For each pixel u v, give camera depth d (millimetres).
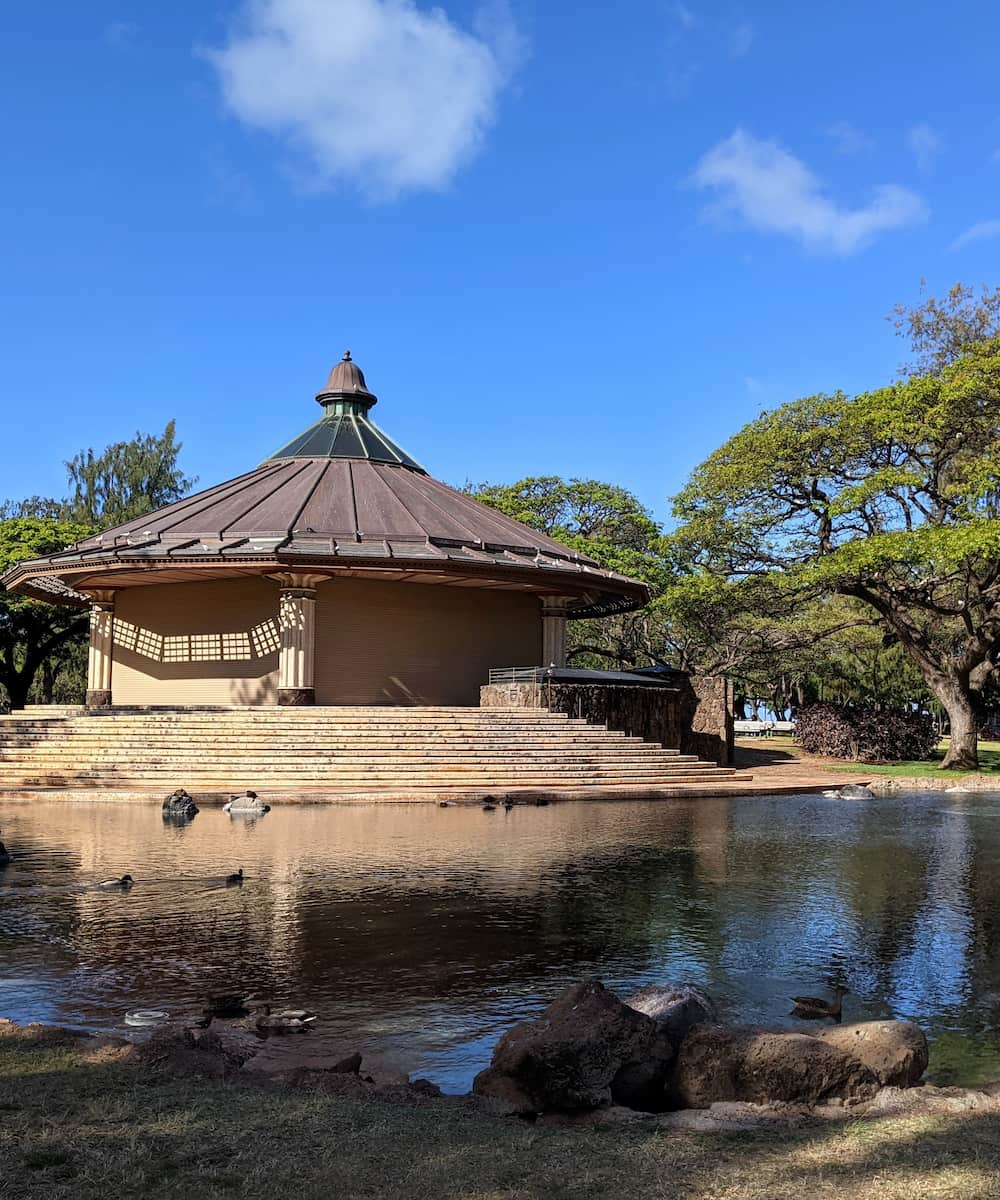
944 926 10344
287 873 12797
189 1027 6844
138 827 17016
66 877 12383
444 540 31766
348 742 24703
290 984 8055
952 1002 7863
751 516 36844
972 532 28375
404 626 33625
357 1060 5965
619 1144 4613
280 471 37844
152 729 25297
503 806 21016
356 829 16969
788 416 35531
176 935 9555
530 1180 4160
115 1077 5355
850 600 48312
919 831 17938
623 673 32656
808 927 10258
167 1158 4324
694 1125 4969
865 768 35156
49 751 24797
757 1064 5449
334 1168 4242
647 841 16141
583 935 9781
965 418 32344
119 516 54031
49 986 7910
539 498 57156
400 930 9859
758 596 37031
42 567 32156
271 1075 5664
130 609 35781
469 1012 7426
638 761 26219
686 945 9469
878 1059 5605
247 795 19500
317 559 29375
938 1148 4512
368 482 36500
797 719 42188
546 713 27328
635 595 36656
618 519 57906
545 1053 5387
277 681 32469
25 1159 4293
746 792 24812
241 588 33500
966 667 34906
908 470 32375
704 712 33250
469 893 11688
